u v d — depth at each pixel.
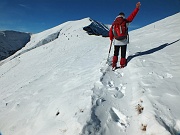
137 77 5.92
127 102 4.77
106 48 14.36
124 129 3.91
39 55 34.34
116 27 6.80
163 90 4.75
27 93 8.43
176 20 18.41
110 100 4.84
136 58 7.81
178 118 3.70
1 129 5.83
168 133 3.35
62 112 4.80
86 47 20.17
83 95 5.13
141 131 3.72
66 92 5.97
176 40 10.20
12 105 7.39
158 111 3.95
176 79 5.27
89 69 8.42
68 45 30.69
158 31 16.03
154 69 6.27
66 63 13.20
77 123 3.99
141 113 4.14
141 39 14.93
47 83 8.90
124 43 6.91
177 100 4.26
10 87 16.73
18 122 5.64
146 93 4.74
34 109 5.93
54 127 4.38
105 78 6.18
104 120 4.10
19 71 26.64
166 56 7.52
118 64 7.91
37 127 4.90
